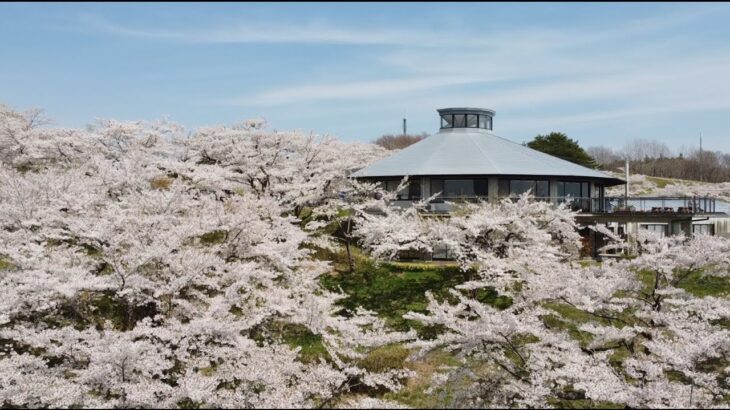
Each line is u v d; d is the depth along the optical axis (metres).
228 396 12.75
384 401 12.38
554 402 13.05
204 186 24.55
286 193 27.34
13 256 14.66
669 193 49.75
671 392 11.57
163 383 12.95
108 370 11.80
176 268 14.73
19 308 13.73
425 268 26.08
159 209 17.14
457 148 37.38
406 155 37.97
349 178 31.67
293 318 15.10
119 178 20.67
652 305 14.97
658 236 16.58
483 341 13.27
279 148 30.80
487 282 19.00
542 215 24.72
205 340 13.40
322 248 27.48
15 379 12.79
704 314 14.13
